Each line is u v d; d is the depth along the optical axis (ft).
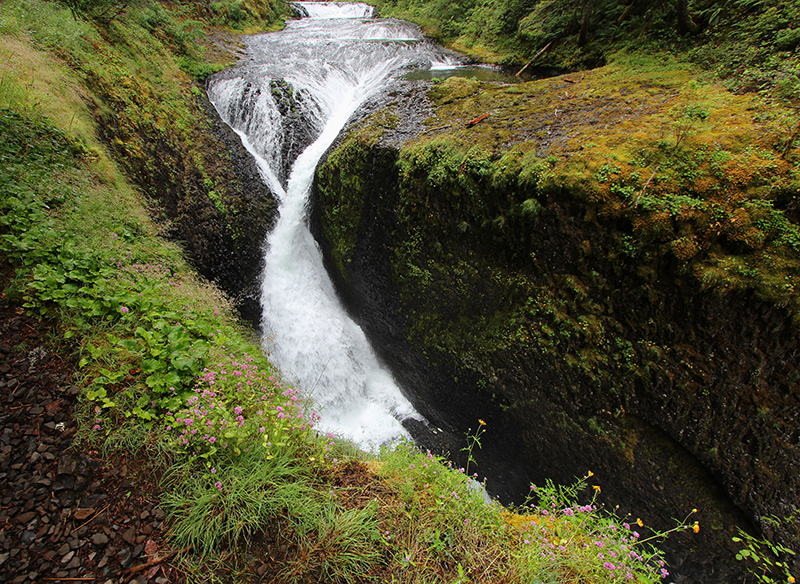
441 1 46.26
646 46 24.20
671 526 15.43
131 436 9.30
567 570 8.66
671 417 14.23
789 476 12.93
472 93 24.40
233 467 9.10
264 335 24.94
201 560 7.92
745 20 19.98
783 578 13.47
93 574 7.45
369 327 25.14
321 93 32.22
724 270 12.45
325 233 25.03
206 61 34.60
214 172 26.03
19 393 9.61
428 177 17.80
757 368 12.62
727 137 14.26
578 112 18.93
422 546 8.78
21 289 11.30
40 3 23.76
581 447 16.46
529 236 15.60
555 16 32.22
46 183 15.35
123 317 11.74
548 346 16.01
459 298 18.72
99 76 22.79
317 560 8.18
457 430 21.31
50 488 8.37
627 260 13.99
